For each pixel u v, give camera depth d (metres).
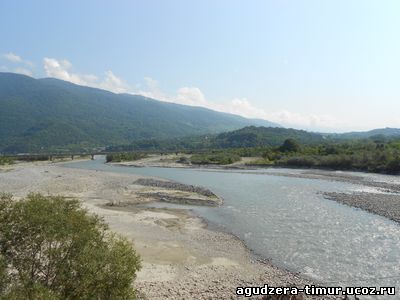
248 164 117.44
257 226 36.28
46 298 11.77
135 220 37.53
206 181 75.50
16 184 64.50
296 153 122.94
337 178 78.44
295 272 24.30
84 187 61.53
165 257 26.70
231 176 86.75
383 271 24.42
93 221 16.47
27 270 13.34
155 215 40.50
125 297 14.17
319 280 22.94
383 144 118.31
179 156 156.62
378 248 29.16
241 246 29.83
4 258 13.08
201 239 31.64
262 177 83.56
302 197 53.38
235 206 46.75
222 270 24.44
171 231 33.94
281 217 40.12
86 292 13.30
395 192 58.56
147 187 62.19
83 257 13.80
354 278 23.25
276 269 24.73
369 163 93.38
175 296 20.00
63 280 13.44
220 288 21.33
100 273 13.71
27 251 13.67
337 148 118.75
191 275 23.38
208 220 39.06
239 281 22.52
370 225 36.38
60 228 14.12
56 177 77.31
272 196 54.50
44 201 15.03
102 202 47.72
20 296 11.59
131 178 77.81
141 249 28.16
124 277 14.31
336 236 32.59
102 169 110.44
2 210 14.11
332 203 48.41
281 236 32.69
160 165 124.69
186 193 54.75
